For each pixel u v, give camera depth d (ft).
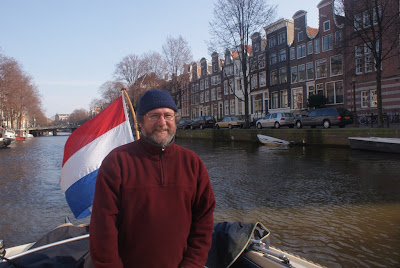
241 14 81.82
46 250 8.39
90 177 13.21
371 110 77.05
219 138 85.87
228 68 138.62
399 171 31.19
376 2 52.13
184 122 122.72
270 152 52.21
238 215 19.33
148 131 5.51
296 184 27.17
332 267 12.62
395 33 56.49
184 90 131.34
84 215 13.20
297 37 103.09
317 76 95.81
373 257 13.33
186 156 5.80
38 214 21.24
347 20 55.57
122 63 138.21
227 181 29.45
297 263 8.60
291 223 17.57
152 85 131.95
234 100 136.26
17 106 157.48
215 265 8.54
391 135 47.21
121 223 5.28
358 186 25.58
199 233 5.88
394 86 72.02
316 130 57.57
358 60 78.28
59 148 85.66
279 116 79.97
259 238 9.48
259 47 119.55
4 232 18.03
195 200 5.88
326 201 21.66
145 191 5.24
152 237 5.21
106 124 14.25
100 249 4.95
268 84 116.16
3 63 137.59
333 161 39.19
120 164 5.38
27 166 45.60
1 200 24.97
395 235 15.40
